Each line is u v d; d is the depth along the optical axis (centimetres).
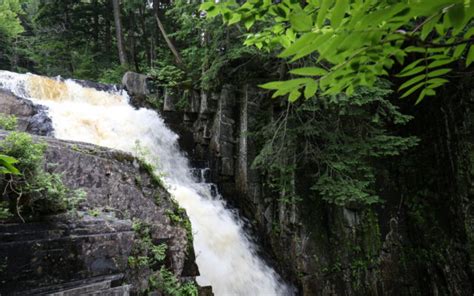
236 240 833
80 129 838
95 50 2005
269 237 906
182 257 490
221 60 927
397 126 1060
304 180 892
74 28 1953
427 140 1017
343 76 117
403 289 912
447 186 936
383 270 905
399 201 995
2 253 241
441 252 907
